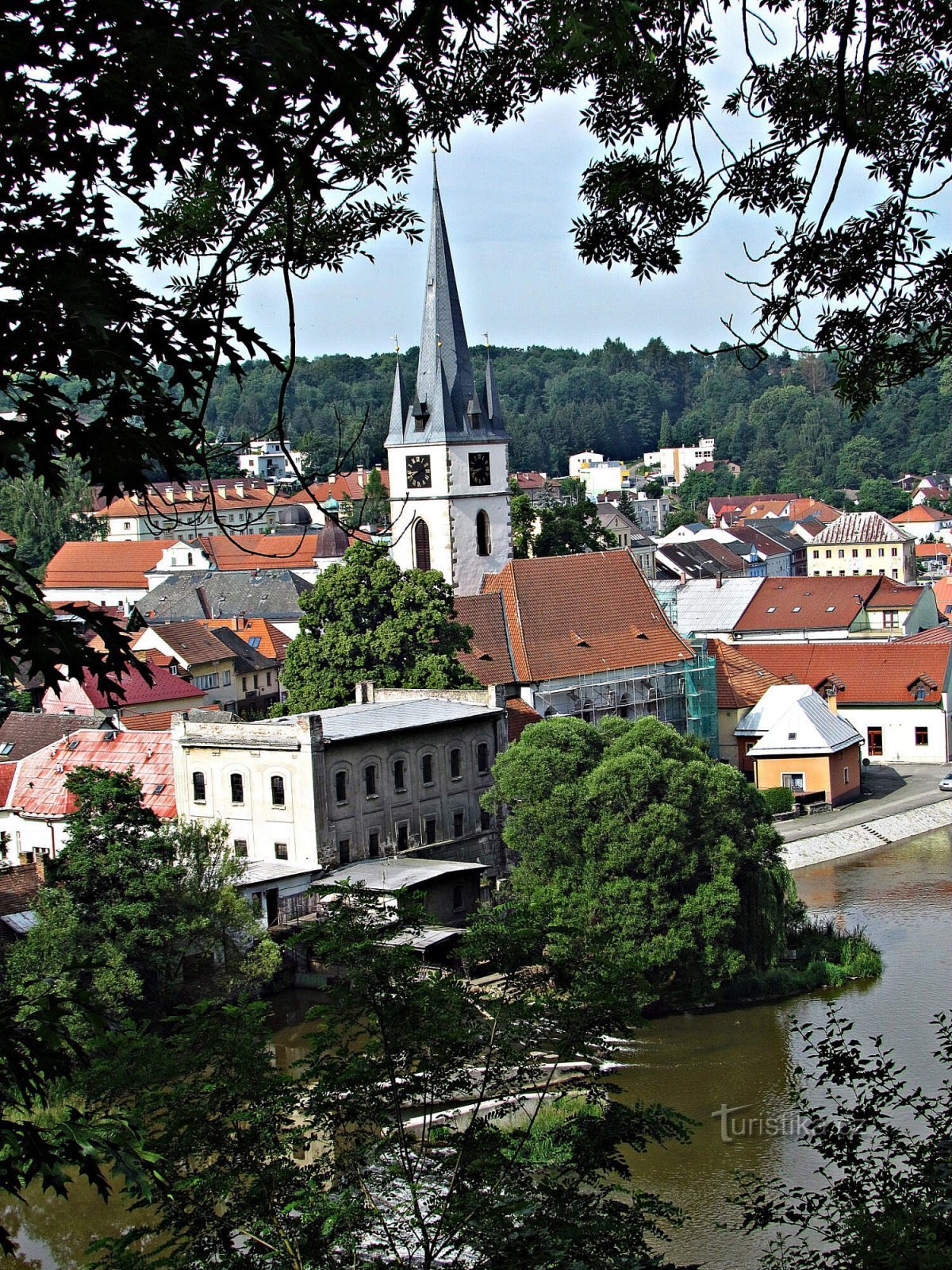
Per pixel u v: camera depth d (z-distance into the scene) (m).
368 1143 20.20
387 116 16.34
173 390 11.31
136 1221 43.34
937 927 73.31
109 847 59.16
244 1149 19.77
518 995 21.31
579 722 70.50
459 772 82.69
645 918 62.22
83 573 185.25
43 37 10.38
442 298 106.00
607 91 19.66
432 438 106.06
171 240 16.27
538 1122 43.66
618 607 106.81
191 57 10.23
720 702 110.44
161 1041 20.23
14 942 61.31
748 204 20.81
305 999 66.69
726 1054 57.06
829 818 100.50
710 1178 45.06
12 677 10.58
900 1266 19.95
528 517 136.12
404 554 108.62
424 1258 19.59
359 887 22.17
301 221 16.69
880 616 145.50
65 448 10.73
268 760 76.12
